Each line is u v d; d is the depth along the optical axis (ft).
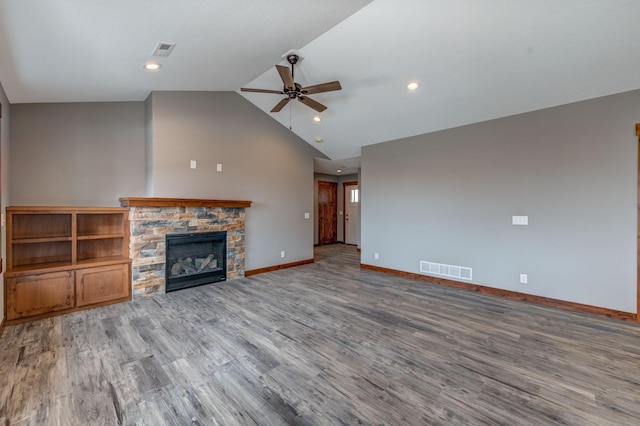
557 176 12.16
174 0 6.93
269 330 9.84
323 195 31.22
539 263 12.64
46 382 6.89
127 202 12.65
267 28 9.09
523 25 8.95
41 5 6.18
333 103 15.57
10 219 10.47
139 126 14.65
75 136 13.03
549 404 6.23
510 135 13.41
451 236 15.40
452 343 8.96
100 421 5.69
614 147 10.93
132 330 9.77
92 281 11.84
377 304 12.49
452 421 5.74
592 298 11.42
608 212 11.08
